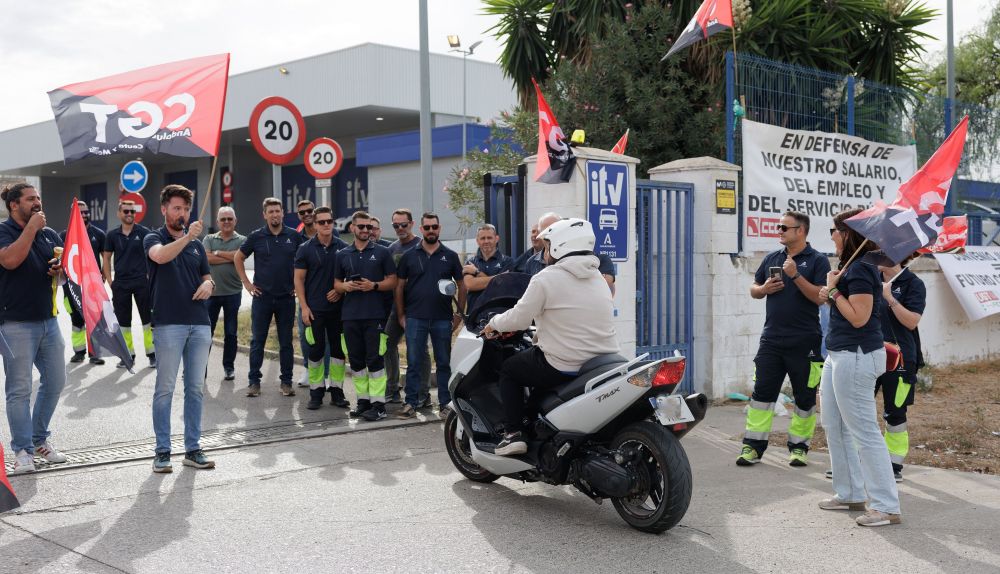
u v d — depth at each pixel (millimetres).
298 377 10758
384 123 45000
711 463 7012
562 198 8805
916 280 6543
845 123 11430
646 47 13773
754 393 6977
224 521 5320
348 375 11023
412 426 8281
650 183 9469
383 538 5027
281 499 5816
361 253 8562
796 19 13117
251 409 8938
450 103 42625
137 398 9234
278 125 10594
